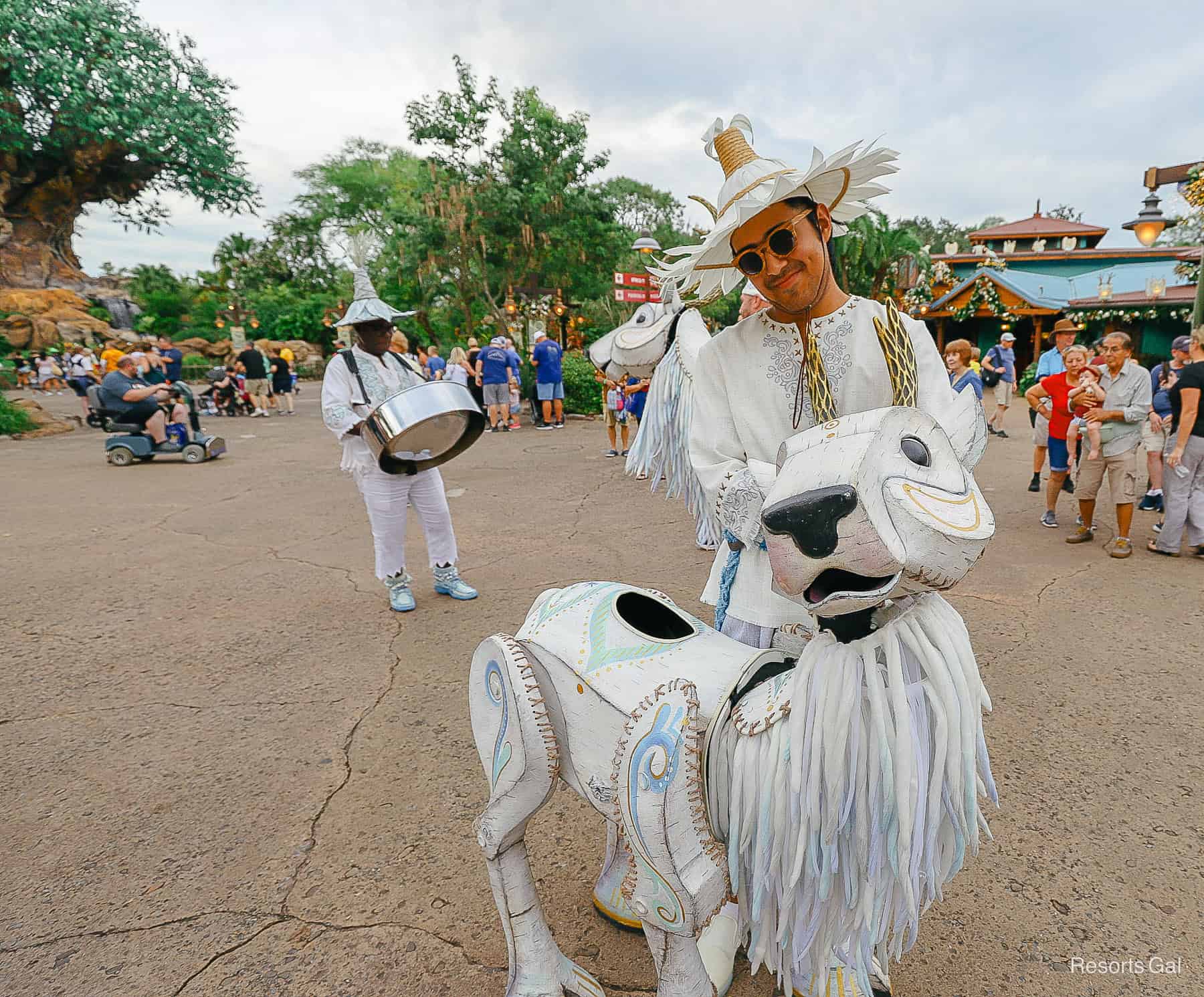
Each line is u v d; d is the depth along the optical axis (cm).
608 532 676
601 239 2336
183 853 266
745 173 168
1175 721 333
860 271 2552
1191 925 221
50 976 216
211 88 3906
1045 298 2338
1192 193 793
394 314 474
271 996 208
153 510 805
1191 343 563
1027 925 223
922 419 129
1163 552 569
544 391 1398
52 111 3556
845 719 134
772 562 134
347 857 262
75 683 401
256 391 1842
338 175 5047
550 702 176
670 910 150
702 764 154
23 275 3850
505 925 194
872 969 176
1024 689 364
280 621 484
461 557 614
